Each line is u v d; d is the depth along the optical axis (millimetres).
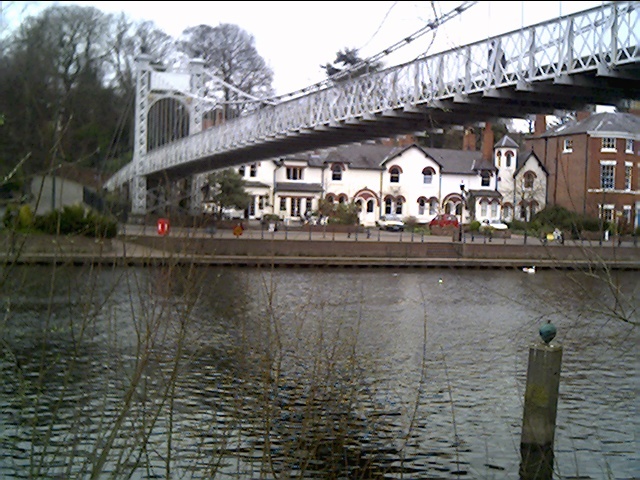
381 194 59375
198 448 7414
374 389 11180
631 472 8578
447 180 58688
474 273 31859
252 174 57438
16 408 9109
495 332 16719
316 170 58719
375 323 17562
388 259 33594
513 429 9914
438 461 8773
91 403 9039
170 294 6547
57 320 12688
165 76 39594
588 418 10461
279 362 7855
